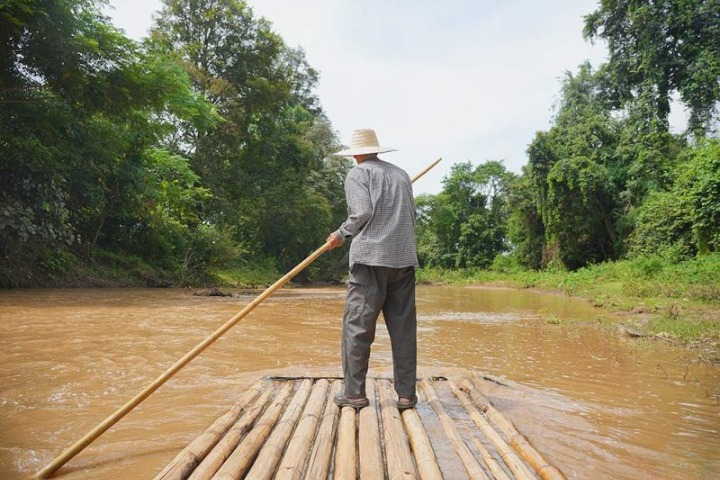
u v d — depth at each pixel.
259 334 5.04
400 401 2.45
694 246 17.36
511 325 6.95
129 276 14.09
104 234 14.83
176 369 2.08
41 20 8.77
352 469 1.65
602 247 26.97
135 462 1.80
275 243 28.12
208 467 1.65
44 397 2.57
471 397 2.74
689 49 22.83
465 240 44.38
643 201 23.00
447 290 23.12
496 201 46.84
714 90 21.91
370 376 3.19
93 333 4.65
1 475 1.69
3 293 9.11
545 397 2.87
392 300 2.52
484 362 4.07
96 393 2.67
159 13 22.56
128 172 14.00
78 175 12.19
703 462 1.89
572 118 28.45
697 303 9.46
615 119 27.14
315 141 31.56
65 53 9.50
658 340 5.45
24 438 2.02
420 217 53.31
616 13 24.41
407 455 1.79
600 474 1.76
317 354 4.02
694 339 5.30
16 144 9.63
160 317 6.12
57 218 10.47
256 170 25.17
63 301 7.86
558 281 21.23
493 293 19.41
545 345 5.05
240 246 19.66
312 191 28.53
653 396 2.98
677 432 2.27
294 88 33.16
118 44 10.73
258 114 24.11
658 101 24.00
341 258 30.92
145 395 1.97
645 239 20.47
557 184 26.31
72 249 13.55
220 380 3.04
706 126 22.80
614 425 2.35
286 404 2.51
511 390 3.01
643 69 24.28
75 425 2.17
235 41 22.81
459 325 6.96
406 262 2.44
